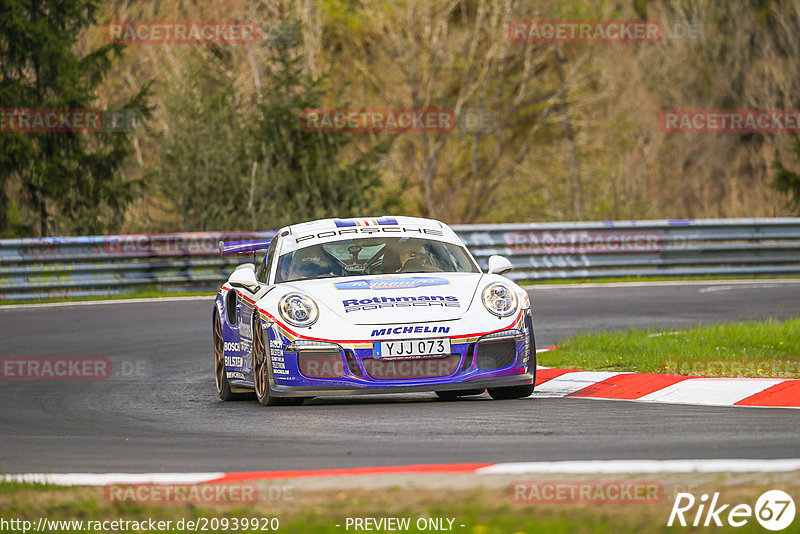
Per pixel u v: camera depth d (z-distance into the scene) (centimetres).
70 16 9606
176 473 1956
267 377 2852
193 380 3694
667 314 5412
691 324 4922
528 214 14525
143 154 11869
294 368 2773
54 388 3544
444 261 3148
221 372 3300
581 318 5312
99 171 9419
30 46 9319
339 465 1980
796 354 3653
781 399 2723
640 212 13838
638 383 3041
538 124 14438
